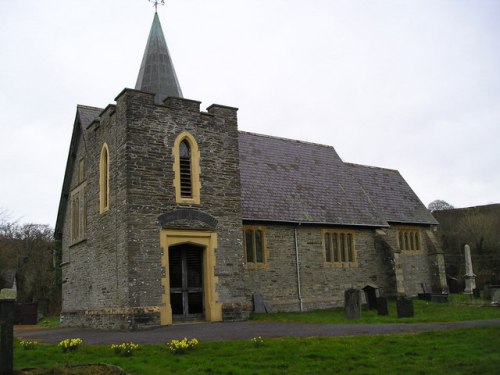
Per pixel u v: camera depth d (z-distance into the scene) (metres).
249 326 17.61
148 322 18.39
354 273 29.70
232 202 21.66
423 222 35.53
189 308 20.20
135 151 19.44
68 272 26.50
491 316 20.02
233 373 10.77
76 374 10.27
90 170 23.58
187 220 20.20
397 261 30.48
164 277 19.19
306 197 29.48
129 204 18.94
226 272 20.84
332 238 29.33
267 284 25.86
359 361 11.88
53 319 34.28
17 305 30.16
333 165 33.88
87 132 24.41
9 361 10.12
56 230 29.92
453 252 52.75
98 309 21.03
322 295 27.86
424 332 14.84
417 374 11.03
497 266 49.66
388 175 38.44
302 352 12.43
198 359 11.80
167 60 25.19
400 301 20.72
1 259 48.44
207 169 21.17
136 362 11.48
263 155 30.53
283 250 26.84
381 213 32.78
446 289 34.59
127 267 18.55
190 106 21.19
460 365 11.63
